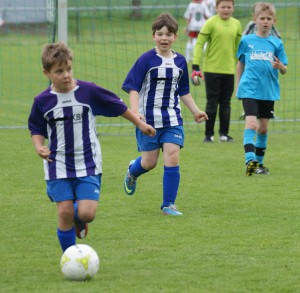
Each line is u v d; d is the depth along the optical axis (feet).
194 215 63.26
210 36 101.65
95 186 47.93
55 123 47.75
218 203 67.77
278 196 70.54
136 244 54.08
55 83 46.96
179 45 215.31
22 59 194.29
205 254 51.29
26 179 79.61
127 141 106.83
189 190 73.46
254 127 80.18
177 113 64.80
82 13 232.32
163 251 52.16
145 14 238.07
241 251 51.98
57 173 47.75
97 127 120.57
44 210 65.46
